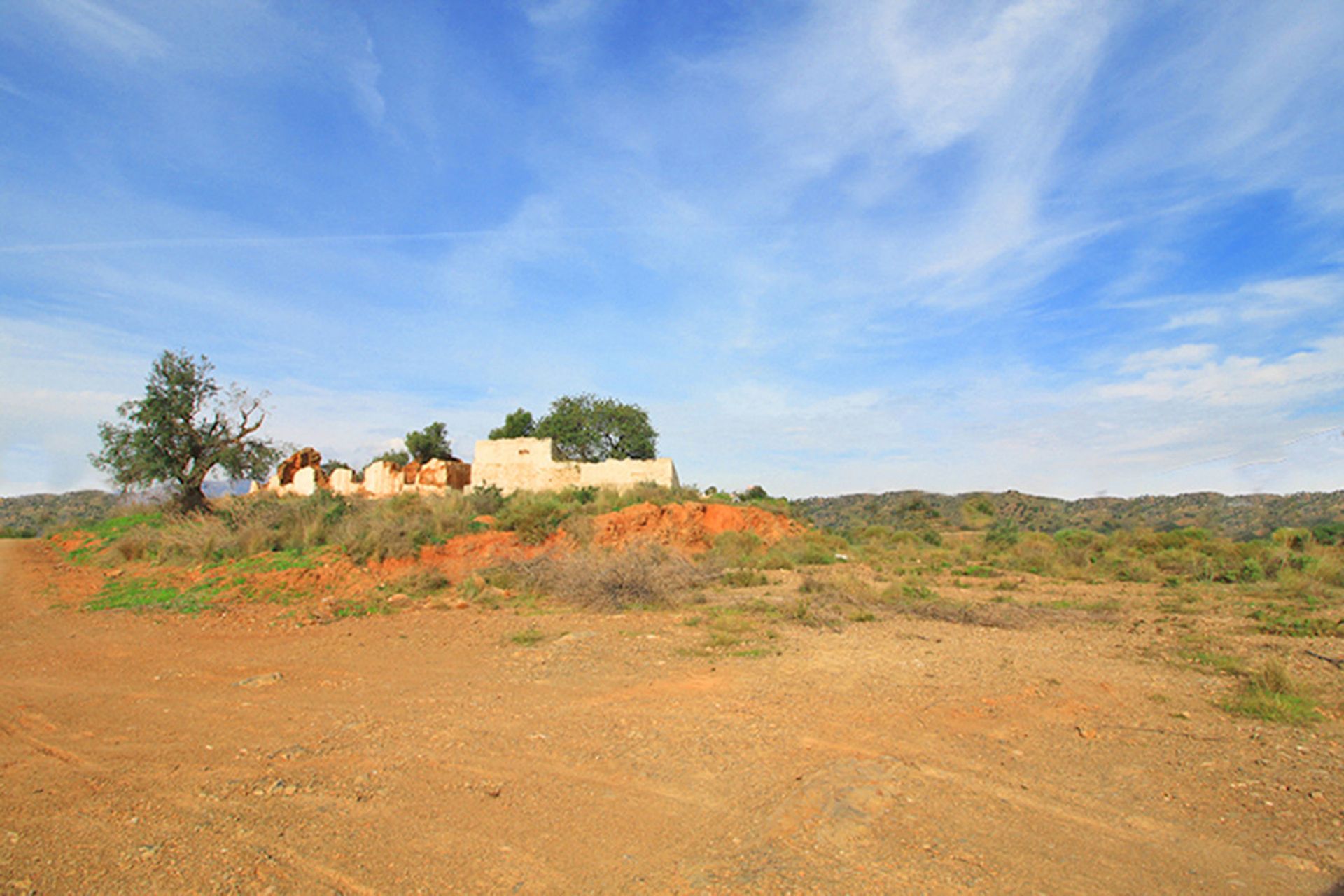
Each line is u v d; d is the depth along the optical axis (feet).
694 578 64.44
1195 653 36.27
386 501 92.38
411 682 31.73
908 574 77.25
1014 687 29.43
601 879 14.46
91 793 19.08
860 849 15.39
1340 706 26.81
